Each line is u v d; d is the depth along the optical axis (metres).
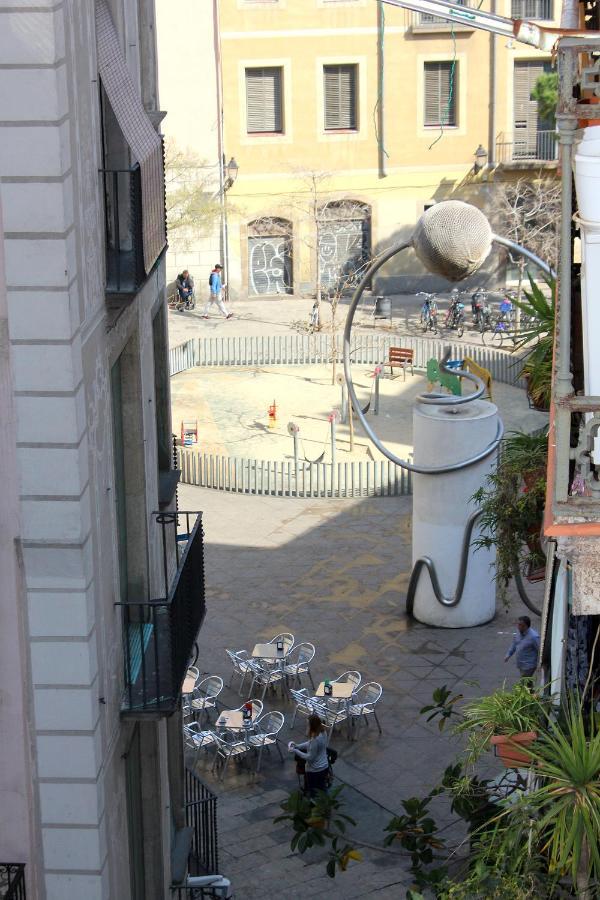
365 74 55.41
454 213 13.36
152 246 14.70
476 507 29.02
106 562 12.71
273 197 56.47
